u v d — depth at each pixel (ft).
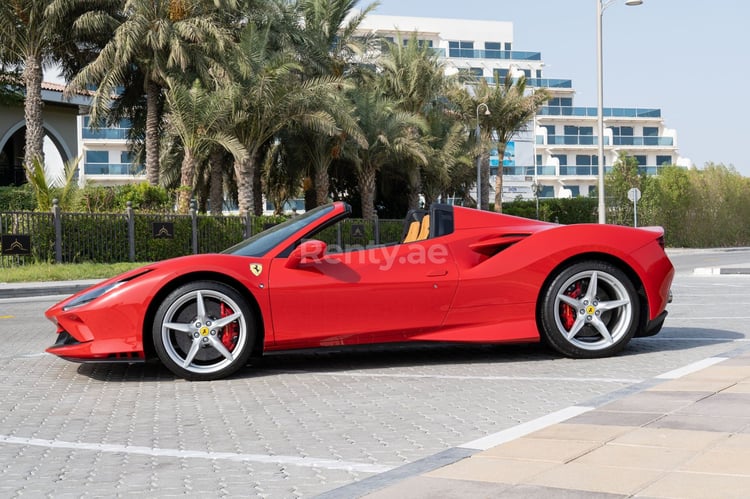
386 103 101.71
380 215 127.54
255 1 88.89
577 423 11.85
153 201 81.92
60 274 59.06
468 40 249.34
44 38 81.10
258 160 108.17
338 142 97.86
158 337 17.26
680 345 20.99
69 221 65.98
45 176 72.49
